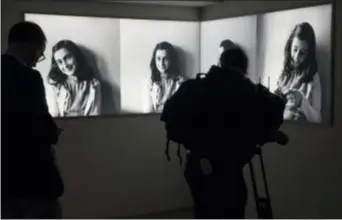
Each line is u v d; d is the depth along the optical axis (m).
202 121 1.89
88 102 2.98
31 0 2.78
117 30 3.04
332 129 2.48
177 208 2.82
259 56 2.83
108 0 3.01
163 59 3.11
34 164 1.58
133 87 3.10
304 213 2.57
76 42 2.95
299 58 2.62
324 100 2.50
